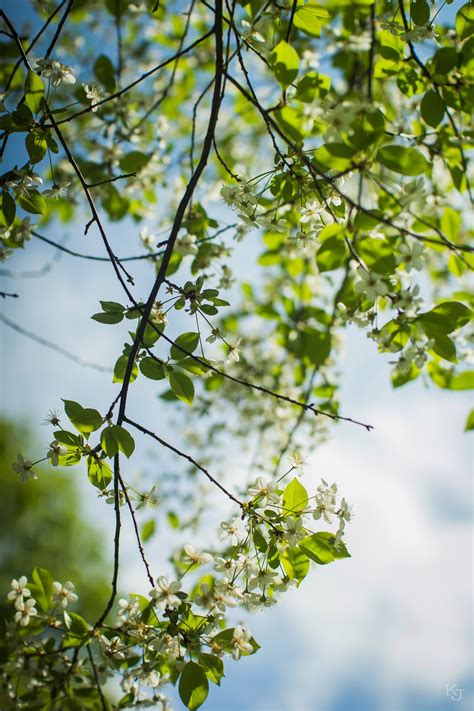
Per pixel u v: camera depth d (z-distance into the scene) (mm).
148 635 983
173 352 1012
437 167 1413
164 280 985
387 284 1008
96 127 1407
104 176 1417
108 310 1000
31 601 989
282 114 992
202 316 1017
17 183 1046
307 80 996
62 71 1066
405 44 1195
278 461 1437
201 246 1230
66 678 964
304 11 1090
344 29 1338
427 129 1221
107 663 977
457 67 1086
